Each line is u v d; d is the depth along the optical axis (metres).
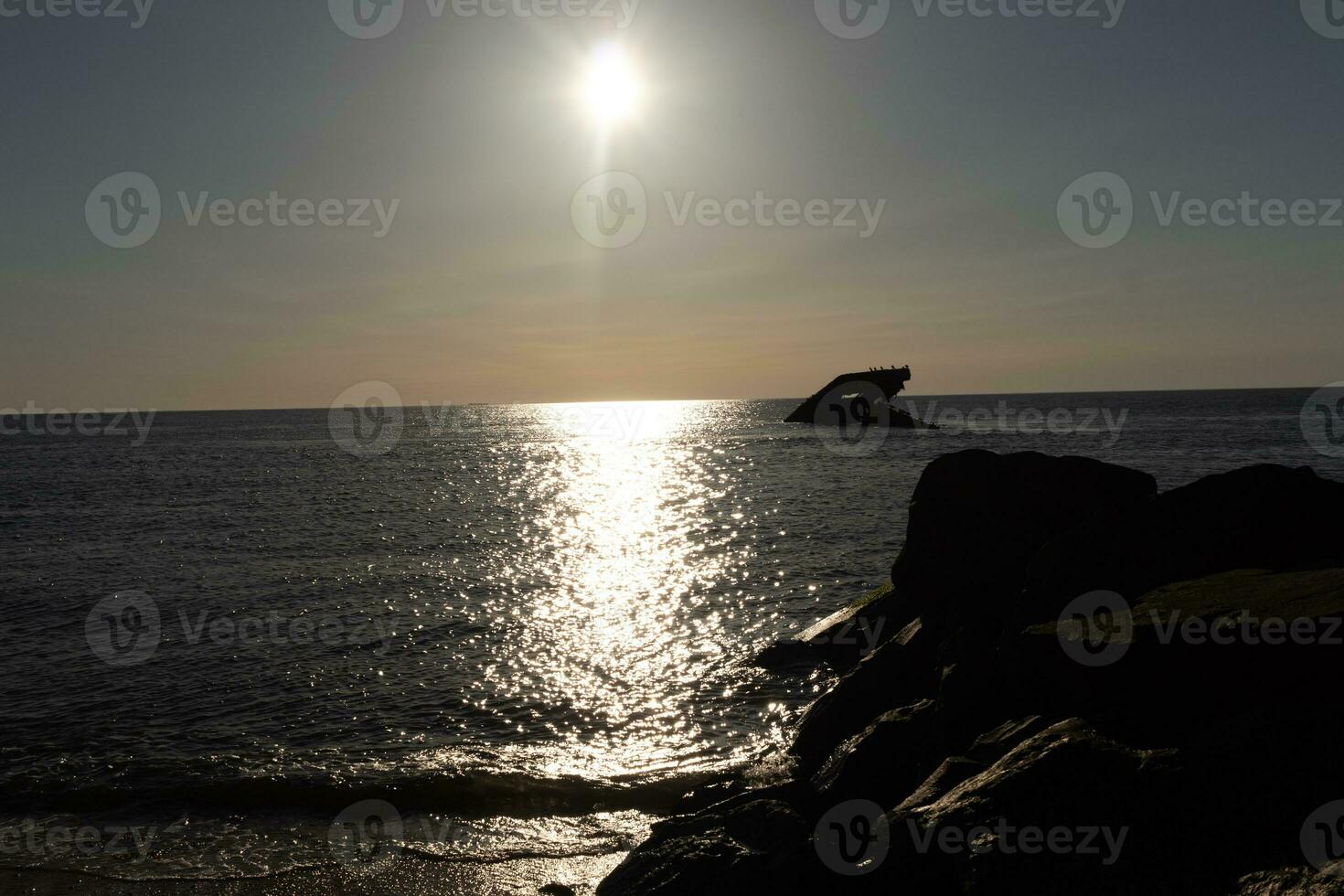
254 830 11.30
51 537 38.06
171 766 13.25
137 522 42.84
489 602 24.64
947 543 14.72
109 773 13.05
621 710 15.47
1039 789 7.41
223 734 14.61
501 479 68.06
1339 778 6.68
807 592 24.97
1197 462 62.41
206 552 33.66
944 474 15.32
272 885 9.95
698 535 36.94
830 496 49.47
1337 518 10.69
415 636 20.78
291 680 17.47
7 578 28.67
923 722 10.55
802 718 14.55
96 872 10.30
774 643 19.00
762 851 8.50
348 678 17.53
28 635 21.30
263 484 64.69
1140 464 61.47
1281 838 6.45
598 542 35.75
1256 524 10.73
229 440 140.62
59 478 71.19
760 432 130.25
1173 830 6.80
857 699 12.63
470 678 17.45
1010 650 9.33
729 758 13.23
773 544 33.62
